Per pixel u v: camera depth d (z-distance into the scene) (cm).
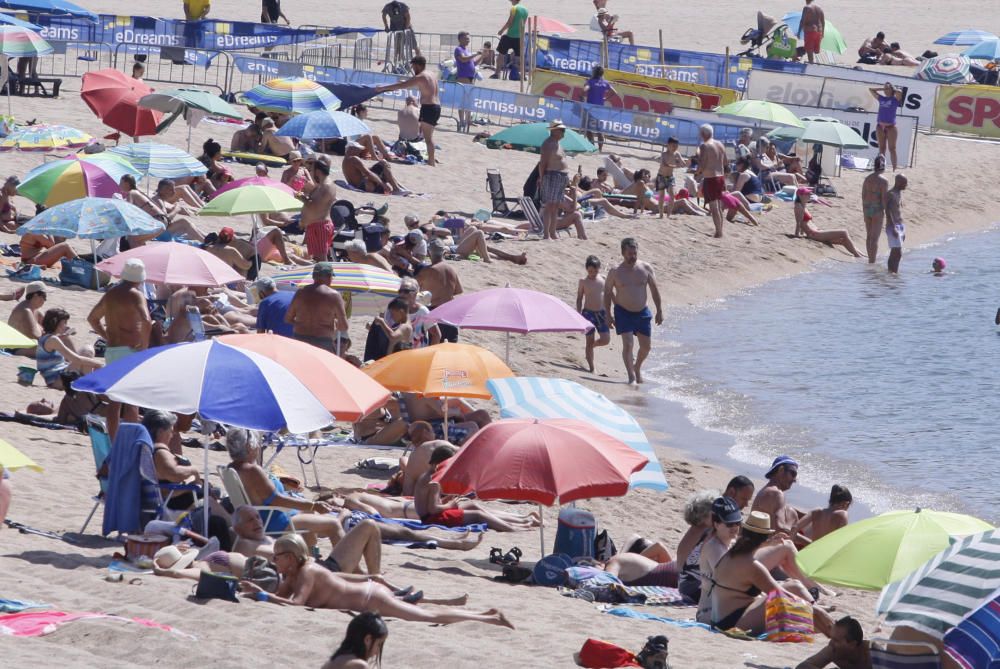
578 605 3497
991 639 2527
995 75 15275
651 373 7188
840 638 2911
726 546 3469
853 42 18088
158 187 7388
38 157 8569
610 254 8938
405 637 2872
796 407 6588
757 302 8975
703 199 10525
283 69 11819
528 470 3509
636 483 4022
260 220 7944
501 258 8312
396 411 5316
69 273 6638
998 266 10438
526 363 6875
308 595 3080
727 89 12331
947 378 7200
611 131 11656
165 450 3559
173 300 5447
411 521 4200
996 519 5022
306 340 5138
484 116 12594
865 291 9425
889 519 3062
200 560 3278
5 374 5331
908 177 12725
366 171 9262
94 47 11975
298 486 4269
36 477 4144
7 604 2747
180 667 2492
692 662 2967
